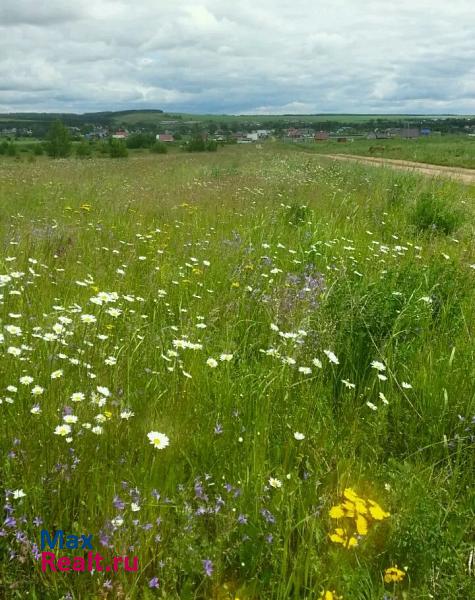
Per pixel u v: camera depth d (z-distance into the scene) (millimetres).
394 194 11891
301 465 3107
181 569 2340
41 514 2479
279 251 7328
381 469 3115
